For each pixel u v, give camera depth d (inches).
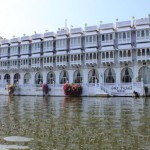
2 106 1117.7
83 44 2659.9
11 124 569.6
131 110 914.1
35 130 498.3
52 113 808.3
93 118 679.7
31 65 2979.8
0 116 719.7
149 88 2218.3
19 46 3122.5
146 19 2363.4
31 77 3019.2
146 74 2345.0
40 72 2955.2
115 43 2484.0
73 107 1061.1
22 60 3063.5
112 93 2162.9
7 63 3201.3
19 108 1007.6
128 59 2394.2
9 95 2632.9
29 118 674.8
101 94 2197.3
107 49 2488.9
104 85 2246.6
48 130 498.3
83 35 2645.2
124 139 421.4
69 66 2726.4
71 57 2706.7
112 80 2502.5
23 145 385.4
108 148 368.2
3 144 390.6
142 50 2349.9
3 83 3115.2
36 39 2967.5
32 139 422.0
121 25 2452.0
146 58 2317.9
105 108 1005.2
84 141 408.8
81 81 2667.3
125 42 2425.0
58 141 408.5
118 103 1315.2
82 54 2647.6
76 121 621.0
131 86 2126.0
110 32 2492.6
